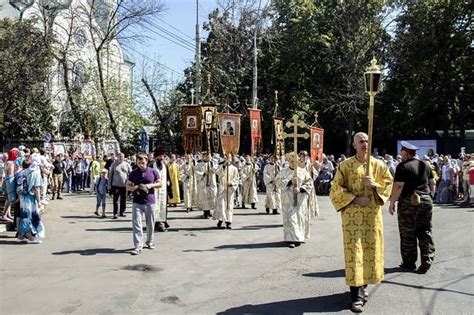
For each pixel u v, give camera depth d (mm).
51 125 42094
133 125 38000
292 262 9945
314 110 42625
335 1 41250
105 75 41125
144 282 8477
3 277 8805
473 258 9984
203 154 17109
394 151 44750
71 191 29281
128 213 18469
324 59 41719
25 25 40375
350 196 6934
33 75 40156
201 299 7500
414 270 9039
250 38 41688
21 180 11984
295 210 11625
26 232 11984
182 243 12094
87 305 7246
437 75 39781
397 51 40312
